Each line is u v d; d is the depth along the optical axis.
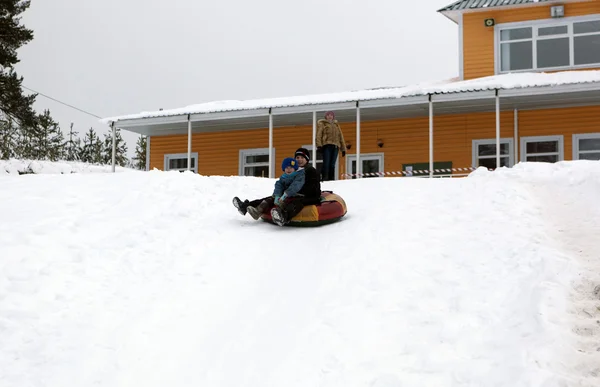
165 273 7.77
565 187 10.44
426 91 17.12
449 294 6.62
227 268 7.93
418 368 5.45
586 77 16.61
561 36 19.55
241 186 11.80
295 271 7.72
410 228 8.62
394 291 6.82
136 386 5.65
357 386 5.32
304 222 9.48
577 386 4.84
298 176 9.67
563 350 5.30
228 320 6.66
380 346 5.86
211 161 22.88
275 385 5.47
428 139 20.14
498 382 5.06
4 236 8.46
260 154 22.31
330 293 6.97
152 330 6.52
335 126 16.16
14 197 10.49
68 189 11.02
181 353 6.12
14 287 7.18
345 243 8.39
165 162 23.59
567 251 7.40
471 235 8.15
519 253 7.30
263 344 6.13
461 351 5.61
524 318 5.89
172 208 9.97
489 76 19.50
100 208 9.95
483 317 6.08
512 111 19.25
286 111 18.66
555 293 6.18
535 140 19.00
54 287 7.23
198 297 7.18
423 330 6.02
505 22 20.12
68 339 6.36
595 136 18.47
